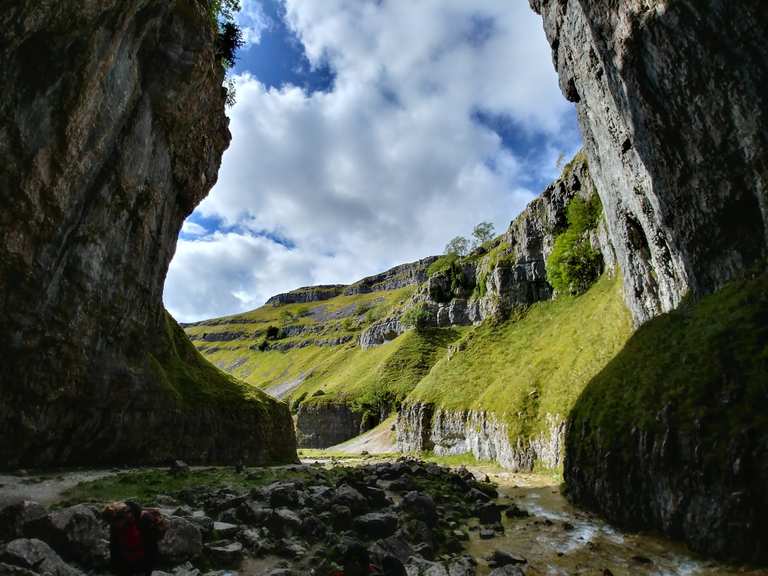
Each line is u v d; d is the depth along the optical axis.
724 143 29.33
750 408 17.17
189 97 37.12
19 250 22.50
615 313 60.03
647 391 23.05
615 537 19.62
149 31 30.50
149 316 37.81
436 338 159.25
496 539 19.83
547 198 109.88
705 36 29.52
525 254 109.75
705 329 23.83
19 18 19.12
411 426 95.31
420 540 18.03
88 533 13.93
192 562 14.27
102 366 30.69
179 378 43.16
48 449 27.56
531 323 97.38
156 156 35.41
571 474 27.45
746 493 15.30
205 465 40.41
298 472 32.22
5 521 13.68
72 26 21.38
